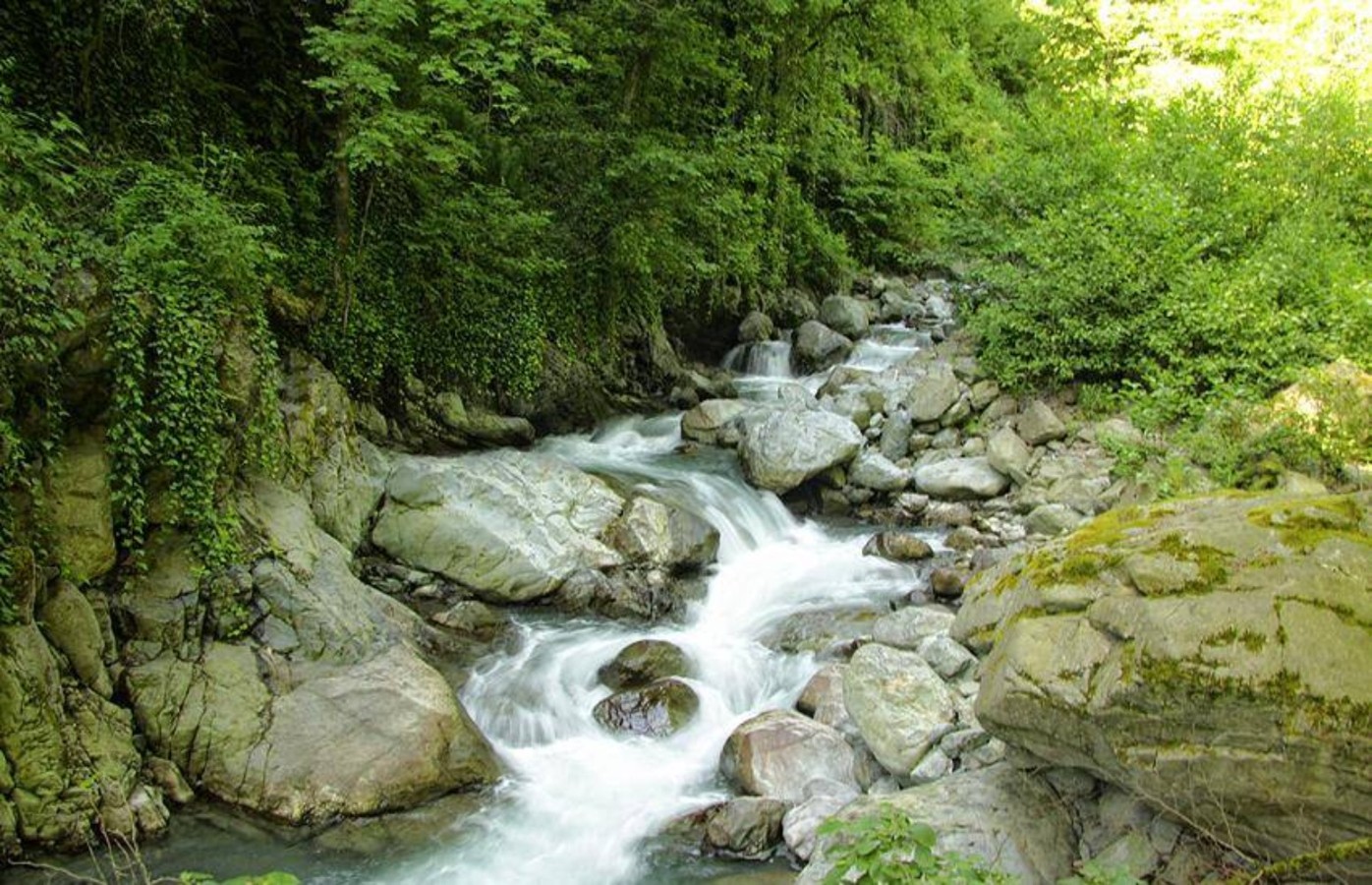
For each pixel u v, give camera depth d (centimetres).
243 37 945
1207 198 1279
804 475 1052
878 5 1842
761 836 524
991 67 2734
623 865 514
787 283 1869
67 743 500
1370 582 368
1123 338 1077
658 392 1416
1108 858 421
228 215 691
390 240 1004
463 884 495
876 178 2136
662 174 1188
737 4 1498
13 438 493
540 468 905
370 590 705
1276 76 1725
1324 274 1076
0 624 488
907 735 554
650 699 655
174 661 573
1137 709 386
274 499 693
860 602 834
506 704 655
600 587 812
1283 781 355
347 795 540
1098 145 1423
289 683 589
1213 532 417
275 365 729
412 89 983
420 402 1015
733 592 870
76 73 745
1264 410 862
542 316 1181
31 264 521
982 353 1216
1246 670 360
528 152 1204
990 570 580
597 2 1215
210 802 534
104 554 568
